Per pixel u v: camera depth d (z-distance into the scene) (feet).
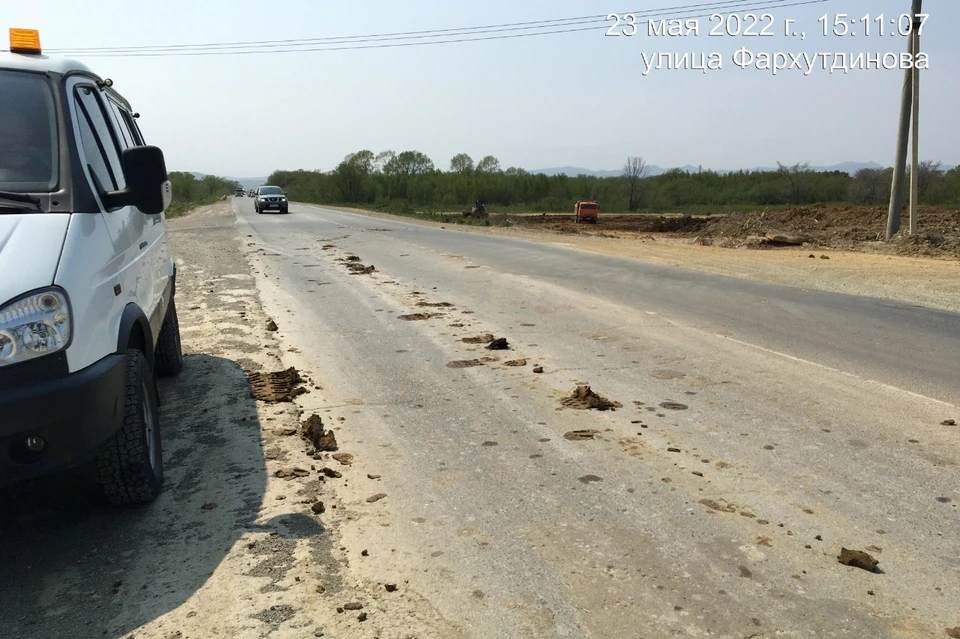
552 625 10.12
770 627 10.09
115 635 9.95
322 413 19.17
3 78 14.07
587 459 16.08
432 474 15.28
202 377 22.26
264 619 10.24
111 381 11.96
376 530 12.85
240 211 155.74
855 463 15.85
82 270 11.96
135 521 13.24
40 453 11.09
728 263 50.85
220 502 13.94
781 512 13.56
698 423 18.43
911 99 64.49
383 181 287.69
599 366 23.93
